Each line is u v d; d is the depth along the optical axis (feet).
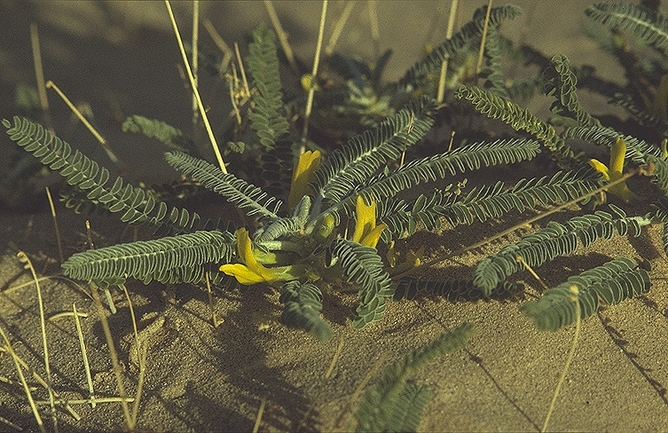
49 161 1.08
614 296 0.93
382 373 0.91
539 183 1.04
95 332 1.10
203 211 1.25
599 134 1.08
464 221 1.02
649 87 1.38
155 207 1.11
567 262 1.03
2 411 1.02
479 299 0.97
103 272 0.94
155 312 1.09
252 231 1.18
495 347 0.94
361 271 0.90
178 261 0.97
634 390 0.92
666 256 1.04
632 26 1.21
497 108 1.09
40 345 1.11
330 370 0.90
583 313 0.90
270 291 1.06
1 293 1.18
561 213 1.09
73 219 1.33
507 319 0.97
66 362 1.07
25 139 1.08
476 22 1.28
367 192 1.03
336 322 1.00
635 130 1.29
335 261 0.99
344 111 1.43
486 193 1.03
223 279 1.04
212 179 1.07
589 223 0.99
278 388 0.93
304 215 1.02
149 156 1.91
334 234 1.04
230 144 1.23
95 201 1.20
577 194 1.03
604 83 1.41
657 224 1.08
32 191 1.46
